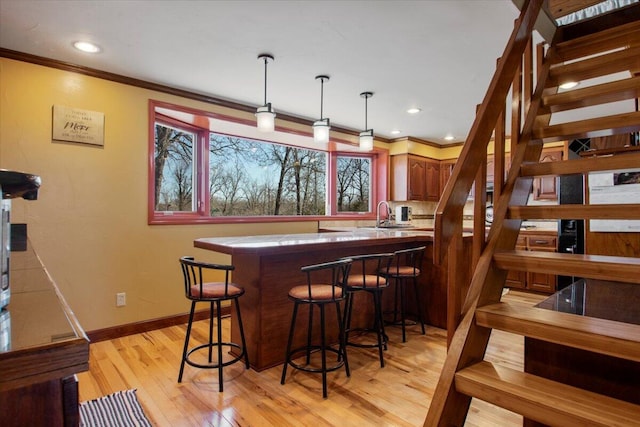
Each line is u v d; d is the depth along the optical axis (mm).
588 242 3506
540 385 1188
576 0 2512
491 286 1546
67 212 2891
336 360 2684
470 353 1378
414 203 6293
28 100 2729
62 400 528
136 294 3238
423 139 5859
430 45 2623
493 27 2367
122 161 3152
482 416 1954
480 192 1594
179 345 2938
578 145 4539
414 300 3637
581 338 1155
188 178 3965
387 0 2076
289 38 2521
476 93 3637
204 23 2316
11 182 736
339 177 5637
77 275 2936
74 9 2148
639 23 2086
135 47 2645
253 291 2588
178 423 1859
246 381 2334
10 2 2068
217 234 3842
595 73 2219
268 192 4809
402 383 2316
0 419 493
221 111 3785
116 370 2465
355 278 2725
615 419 988
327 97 3768
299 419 1909
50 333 530
